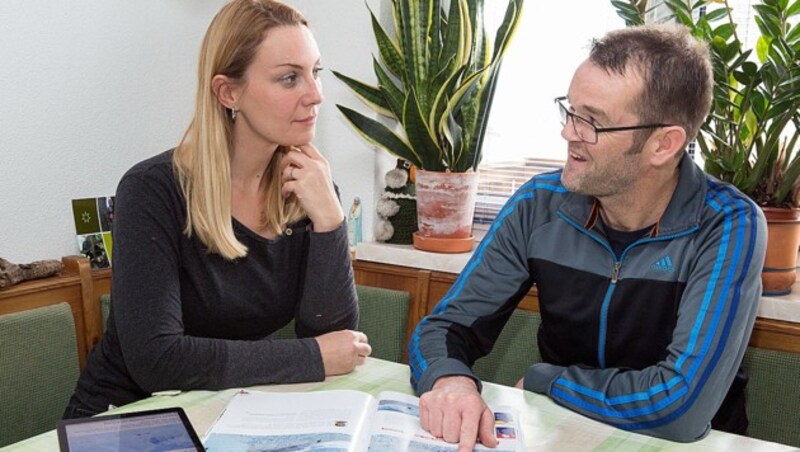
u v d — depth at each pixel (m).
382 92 2.33
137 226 1.34
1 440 1.61
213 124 1.40
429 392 1.15
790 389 1.55
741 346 1.25
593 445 1.07
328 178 1.52
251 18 1.38
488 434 1.04
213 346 1.27
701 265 1.30
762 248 1.29
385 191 2.46
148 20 2.21
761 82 1.64
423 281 2.18
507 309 1.51
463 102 2.24
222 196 1.40
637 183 1.32
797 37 1.64
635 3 1.89
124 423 0.95
